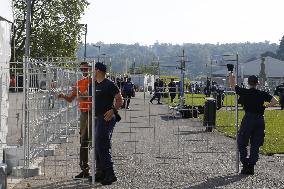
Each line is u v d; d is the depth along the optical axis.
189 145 16.59
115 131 21.00
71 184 10.14
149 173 11.49
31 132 11.51
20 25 60.91
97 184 10.19
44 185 10.02
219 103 29.08
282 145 16.73
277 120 28.20
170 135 19.58
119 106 10.42
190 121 25.17
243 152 11.54
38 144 12.22
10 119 14.08
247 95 11.56
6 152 11.20
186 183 10.36
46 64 12.23
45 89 12.55
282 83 46.94
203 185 10.16
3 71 11.35
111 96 10.37
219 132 20.58
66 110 17.12
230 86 12.02
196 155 14.39
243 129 11.59
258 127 11.52
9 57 12.18
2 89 11.34
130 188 9.81
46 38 63.59
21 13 60.34
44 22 64.31
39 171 11.09
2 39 11.51
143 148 15.81
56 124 15.06
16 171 10.88
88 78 10.84
